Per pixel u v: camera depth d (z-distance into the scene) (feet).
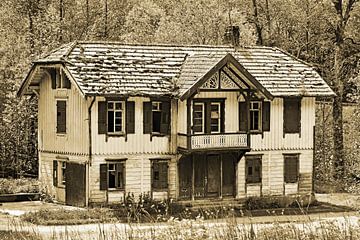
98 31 294.87
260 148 204.44
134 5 319.88
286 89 206.69
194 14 290.76
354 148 248.73
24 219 166.40
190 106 191.83
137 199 190.08
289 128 208.44
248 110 199.00
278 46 289.94
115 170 188.55
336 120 255.09
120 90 186.19
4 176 252.42
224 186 200.75
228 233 75.20
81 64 190.49
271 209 200.85
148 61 199.52
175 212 188.03
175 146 194.18
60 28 275.59
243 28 285.43
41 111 204.95
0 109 256.32
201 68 193.77
